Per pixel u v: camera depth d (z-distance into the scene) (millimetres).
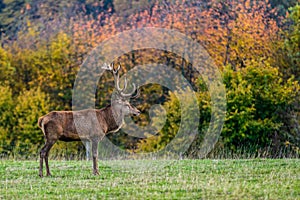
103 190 46188
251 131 105875
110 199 43188
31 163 62406
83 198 43562
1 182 50875
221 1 143625
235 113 105375
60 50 146625
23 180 51500
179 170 55969
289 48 127938
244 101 108312
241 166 57375
